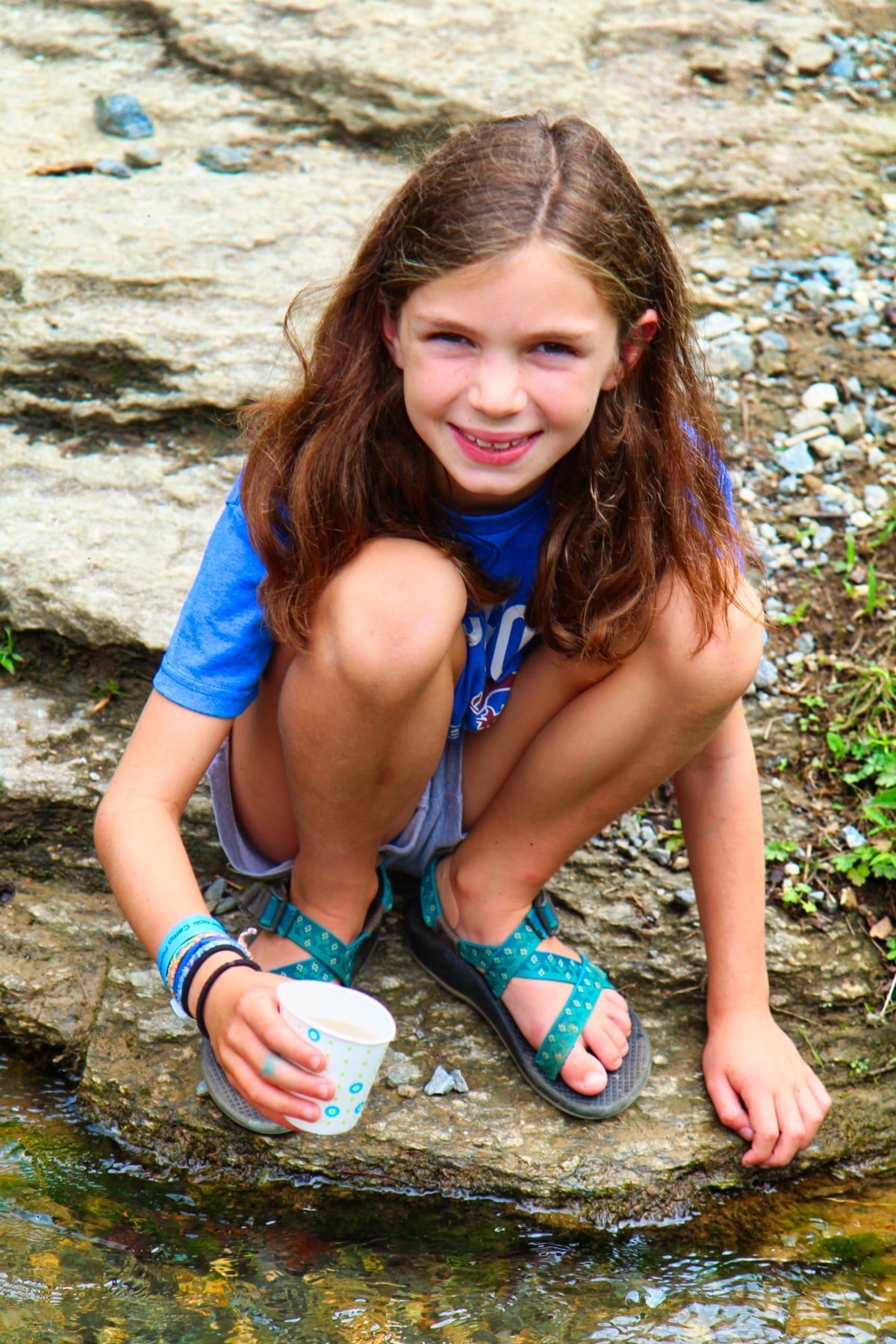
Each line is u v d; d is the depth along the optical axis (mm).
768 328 3514
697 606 1931
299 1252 1934
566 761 2039
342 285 1981
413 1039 2236
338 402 1946
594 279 1754
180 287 3355
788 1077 2180
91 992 2312
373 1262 1929
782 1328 1850
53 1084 2223
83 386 3156
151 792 1951
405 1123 2105
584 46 4309
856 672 2855
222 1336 1749
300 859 2131
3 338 3174
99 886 2510
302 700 1896
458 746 2238
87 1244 1901
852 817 2654
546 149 1798
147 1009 2252
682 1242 2021
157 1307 1794
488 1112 2135
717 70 4305
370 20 4207
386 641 1815
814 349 3471
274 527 1936
